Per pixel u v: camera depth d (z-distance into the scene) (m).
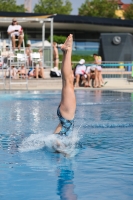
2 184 6.15
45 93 24.77
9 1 121.69
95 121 13.23
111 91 27.14
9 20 34.84
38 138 10.01
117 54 44.75
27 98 21.61
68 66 8.72
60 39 58.62
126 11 122.81
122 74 37.91
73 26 69.56
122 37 44.81
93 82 31.25
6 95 23.44
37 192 5.76
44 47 37.66
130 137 10.29
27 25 66.06
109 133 10.91
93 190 5.85
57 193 5.71
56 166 7.24
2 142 9.53
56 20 65.75
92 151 8.54
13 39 30.91
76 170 6.98
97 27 71.81
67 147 8.78
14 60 31.64
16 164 7.40
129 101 20.33
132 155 8.20
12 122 12.93
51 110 16.22
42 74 31.25
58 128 8.96
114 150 8.66
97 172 6.86
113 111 16.17
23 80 29.75
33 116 14.38
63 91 8.76
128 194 5.67
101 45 45.47
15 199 5.47
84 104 18.83
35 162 7.54
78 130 11.37
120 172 6.87
